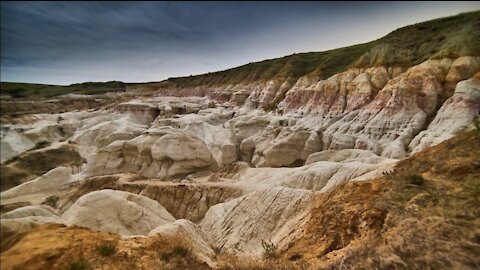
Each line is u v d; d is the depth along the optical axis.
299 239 11.30
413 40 48.94
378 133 37.41
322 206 12.60
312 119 46.84
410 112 37.34
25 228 10.10
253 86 76.50
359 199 10.70
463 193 8.01
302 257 9.24
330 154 35.72
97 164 42.00
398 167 13.21
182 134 41.09
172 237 11.04
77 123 64.44
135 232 15.88
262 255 11.66
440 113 34.81
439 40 45.47
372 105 41.56
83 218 14.90
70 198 32.91
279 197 19.92
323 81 52.19
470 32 42.16
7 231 9.70
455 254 5.63
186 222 15.95
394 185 10.31
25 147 51.31
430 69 40.12
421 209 7.85
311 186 23.59
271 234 17.86
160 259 8.69
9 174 42.03
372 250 6.62
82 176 40.28
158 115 69.75
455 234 6.23
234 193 29.34
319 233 10.49
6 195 34.66
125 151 42.97
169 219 19.31
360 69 50.38
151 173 39.50
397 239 6.63
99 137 52.78
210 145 46.53
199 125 53.72
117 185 33.78
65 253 8.20
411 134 35.16
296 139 41.66
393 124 36.97
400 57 47.38
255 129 50.78
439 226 6.67
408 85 39.22
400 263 5.74
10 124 59.50
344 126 41.22
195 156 39.59
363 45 62.22
